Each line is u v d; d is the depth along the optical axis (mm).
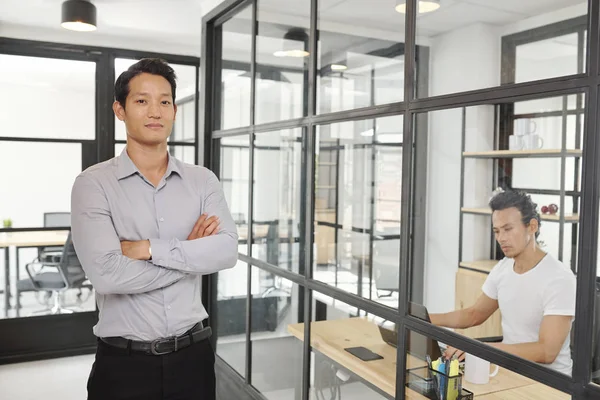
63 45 4102
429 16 1616
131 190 1682
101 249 1574
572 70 1211
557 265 1249
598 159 1157
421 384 1665
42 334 4156
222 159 3264
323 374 2227
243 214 3000
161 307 1670
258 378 2818
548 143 1259
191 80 4559
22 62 4051
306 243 2328
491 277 1416
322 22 2209
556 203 1244
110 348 1664
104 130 4324
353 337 2016
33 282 4156
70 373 3820
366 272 1940
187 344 1721
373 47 1884
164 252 1604
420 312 1673
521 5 1323
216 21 3297
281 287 2576
